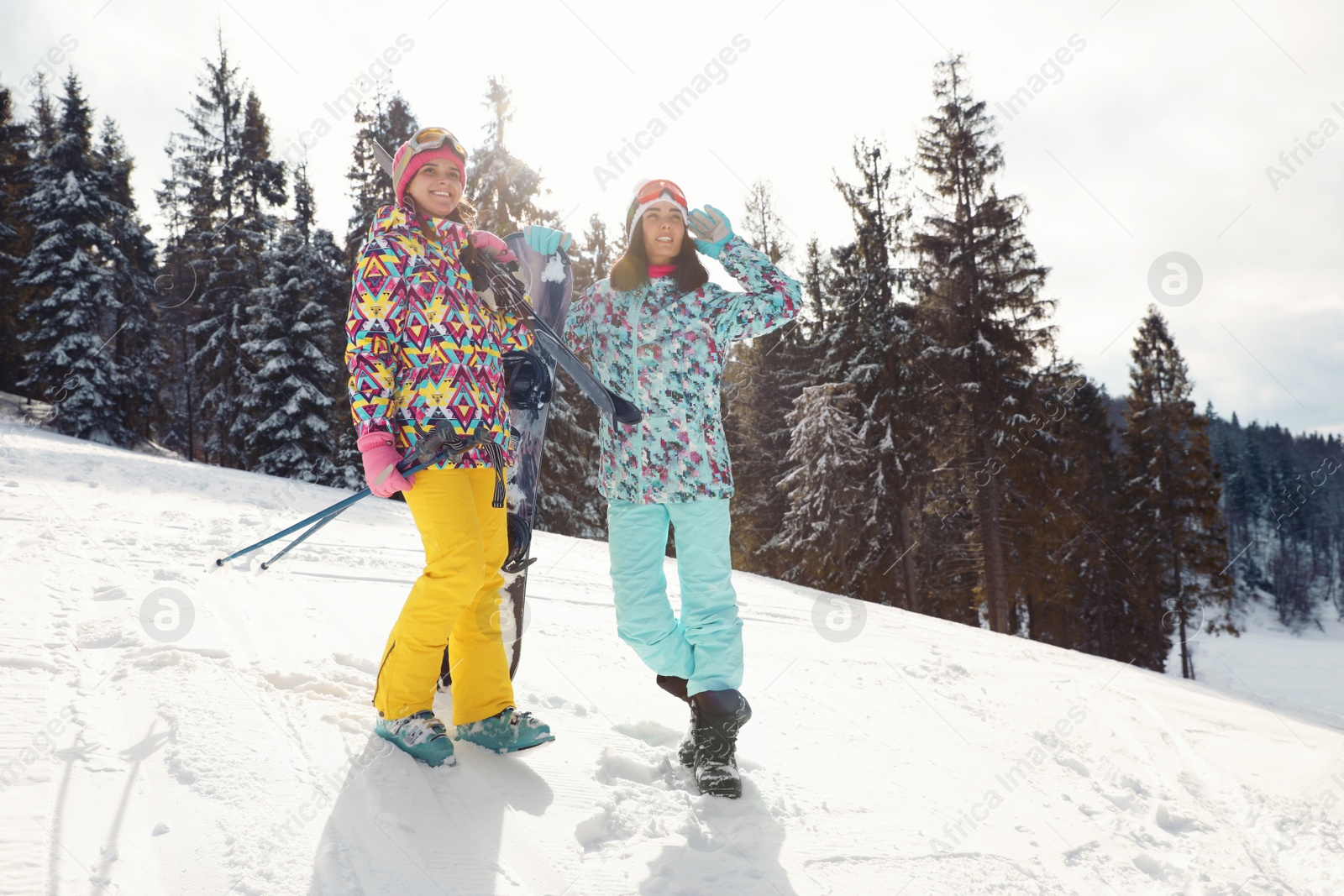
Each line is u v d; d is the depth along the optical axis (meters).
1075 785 3.15
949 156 23.00
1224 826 2.95
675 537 2.58
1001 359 22.19
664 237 2.54
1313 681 34.69
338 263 28.05
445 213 2.42
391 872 1.66
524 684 3.10
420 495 2.24
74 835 1.58
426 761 2.17
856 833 2.27
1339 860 2.63
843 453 22.64
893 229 24.22
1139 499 33.53
